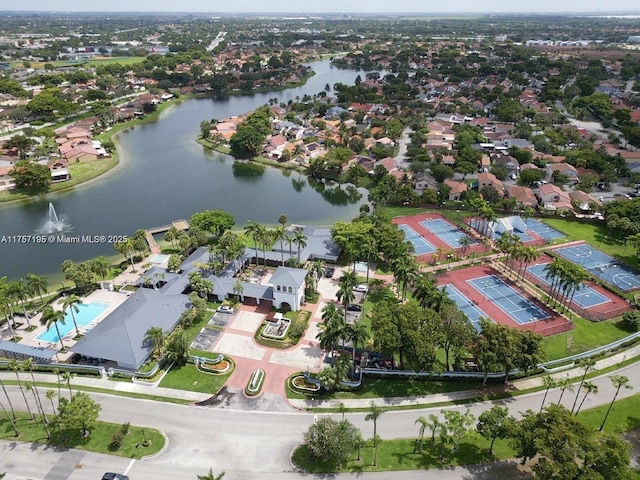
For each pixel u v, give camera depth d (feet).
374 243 426.92
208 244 473.67
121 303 372.99
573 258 453.58
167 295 356.18
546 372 304.71
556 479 195.72
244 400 278.26
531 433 213.46
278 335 335.26
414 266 355.77
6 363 306.14
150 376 294.25
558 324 355.15
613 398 281.54
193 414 267.39
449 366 312.29
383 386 291.79
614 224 489.67
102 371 297.33
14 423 260.01
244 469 233.14
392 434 255.29
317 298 383.45
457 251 463.42
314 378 293.84
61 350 314.14
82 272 380.58
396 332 282.97
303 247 424.46
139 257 451.53
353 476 229.66
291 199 631.97
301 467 234.79
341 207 604.90
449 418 235.81
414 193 574.56
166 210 585.22
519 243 422.82
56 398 278.67
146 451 242.17
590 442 207.31
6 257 460.96
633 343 332.60
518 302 384.27
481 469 233.76
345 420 243.19
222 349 322.96
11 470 230.68
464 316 298.76
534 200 563.48
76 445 245.86
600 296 394.32
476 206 522.88
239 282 369.30
